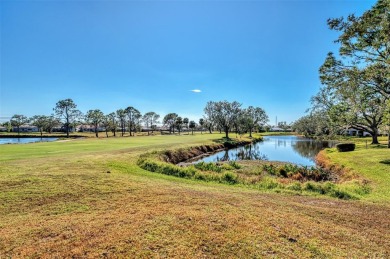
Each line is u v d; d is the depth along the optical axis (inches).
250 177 662.5
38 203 308.5
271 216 289.4
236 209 306.5
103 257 184.2
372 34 715.4
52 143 1502.2
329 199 428.8
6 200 314.2
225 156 1401.3
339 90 896.9
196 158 1290.6
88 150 992.2
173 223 248.4
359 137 2659.9
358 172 723.4
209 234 228.1
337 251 216.8
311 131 3469.5
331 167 920.9
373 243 239.6
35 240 208.8
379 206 381.7
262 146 2111.2
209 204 321.1
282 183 569.3
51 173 463.2
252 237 228.2
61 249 193.9
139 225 241.6
